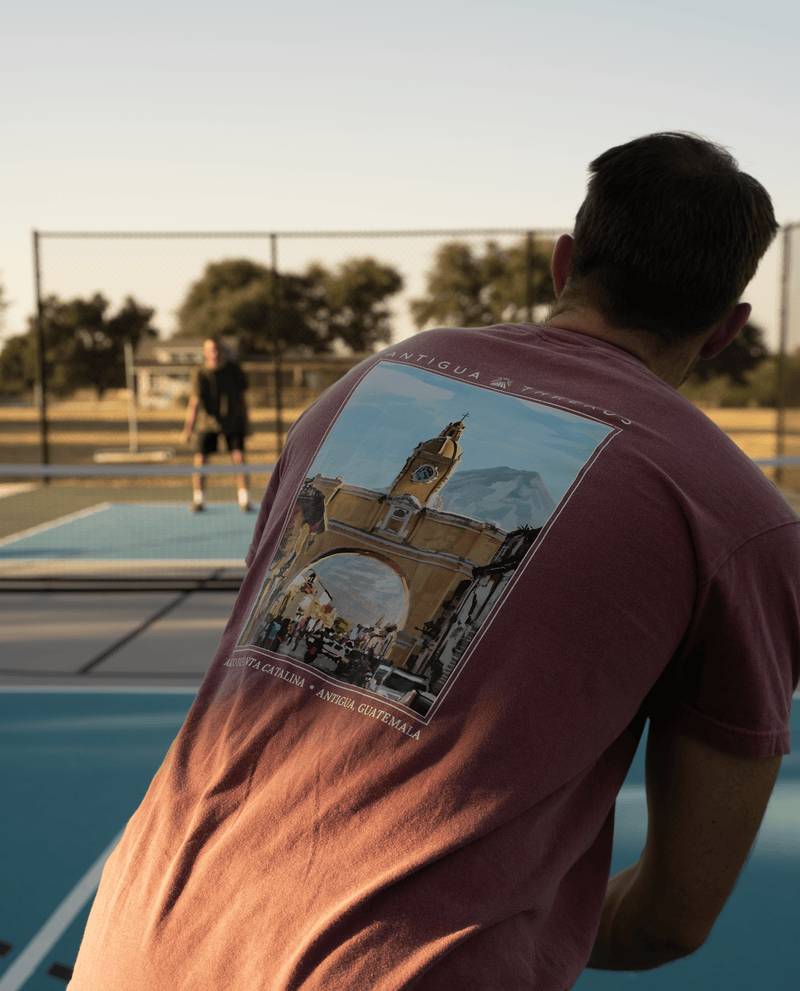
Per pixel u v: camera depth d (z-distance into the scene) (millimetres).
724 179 813
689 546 686
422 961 611
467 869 644
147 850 769
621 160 842
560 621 684
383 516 797
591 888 775
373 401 887
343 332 14656
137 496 11711
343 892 648
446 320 13688
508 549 720
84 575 6586
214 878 705
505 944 648
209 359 9422
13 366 24969
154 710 3822
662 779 765
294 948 638
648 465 713
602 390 784
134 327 13789
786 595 715
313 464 889
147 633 5090
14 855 2611
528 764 665
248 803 729
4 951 2148
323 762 709
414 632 728
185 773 792
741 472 726
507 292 13289
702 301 822
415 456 812
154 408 14828
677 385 901
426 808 660
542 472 739
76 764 3256
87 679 4262
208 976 665
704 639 698
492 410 807
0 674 4340
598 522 700
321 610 788
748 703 705
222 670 848
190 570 6801
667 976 2059
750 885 2438
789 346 10625
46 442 10883
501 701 676
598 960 924
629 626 679
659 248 807
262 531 976
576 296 894
